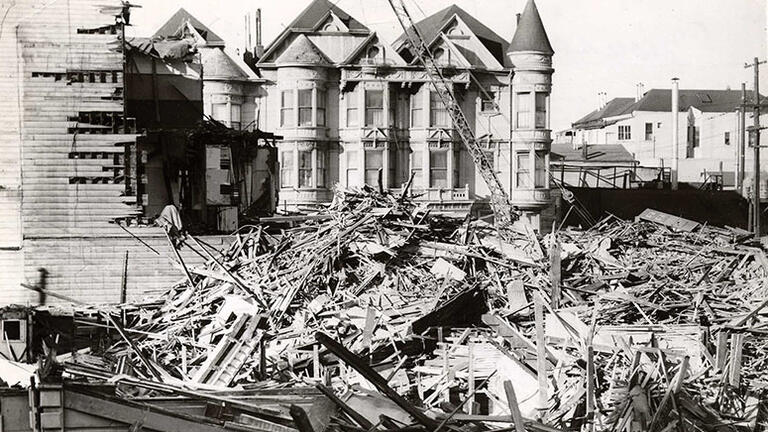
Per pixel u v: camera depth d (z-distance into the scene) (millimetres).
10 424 17234
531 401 23516
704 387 23203
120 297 37344
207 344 29328
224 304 31562
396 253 36312
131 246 37750
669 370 23750
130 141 37938
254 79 60656
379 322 29500
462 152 63312
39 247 37375
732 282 37344
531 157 63781
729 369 23578
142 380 20297
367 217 38469
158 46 47938
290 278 33969
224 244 38406
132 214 38031
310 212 49844
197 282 36031
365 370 19547
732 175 88938
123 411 17344
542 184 64188
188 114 47000
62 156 37625
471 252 37031
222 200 45312
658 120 98938
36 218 37438
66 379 17812
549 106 64312
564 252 38406
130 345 27875
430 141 62375
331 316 30797
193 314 32719
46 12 37500
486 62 63750
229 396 19391
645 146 99375
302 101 60688
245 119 61031
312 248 36344
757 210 60062
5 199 37312
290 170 60750
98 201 37812
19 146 37406
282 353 27547
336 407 18672
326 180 61750
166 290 36750
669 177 83562
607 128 102625
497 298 34375
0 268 37125
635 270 38000
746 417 22109
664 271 38219
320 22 62406
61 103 37656
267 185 51438
